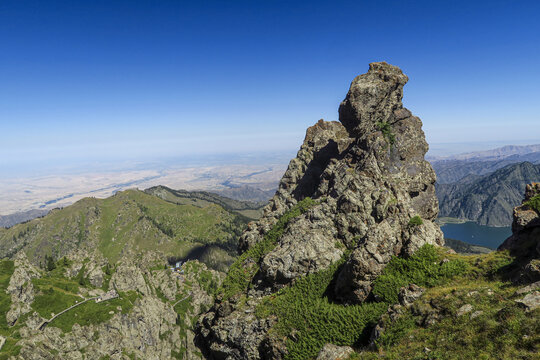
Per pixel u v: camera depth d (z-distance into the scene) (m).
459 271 32.78
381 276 36.38
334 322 35.53
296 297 42.94
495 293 25.56
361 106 64.31
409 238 38.94
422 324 27.06
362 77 67.94
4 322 106.88
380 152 54.75
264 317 42.12
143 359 132.50
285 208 77.94
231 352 43.50
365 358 27.27
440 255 36.41
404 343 26.05
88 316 126.62
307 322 37.69
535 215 31.75
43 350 103.25
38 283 132.25
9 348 99.38
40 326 111.12
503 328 21.20
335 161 67.19
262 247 58.78
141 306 151.25
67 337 113.44
